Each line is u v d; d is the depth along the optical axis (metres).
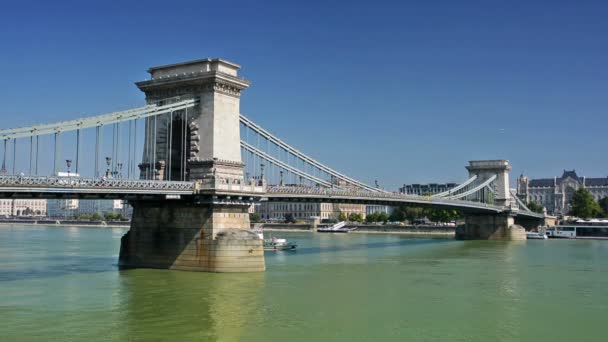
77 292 47.84
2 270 61.22
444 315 43.09
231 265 57.12
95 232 172.50
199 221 58.38
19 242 113.75
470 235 144.75
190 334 36.34
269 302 45.56
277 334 36.78
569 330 39.59
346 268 68.62
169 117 62.03
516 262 79.69
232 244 57.25
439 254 92.31
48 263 68.81
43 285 50.94
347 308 44.47
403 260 80.56
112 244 107.38
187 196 56.91
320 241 131.75
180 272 57.56
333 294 49.78
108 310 41.88
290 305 44.75
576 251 101.12
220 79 59.19
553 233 153.62
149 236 61.12
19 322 38.34
